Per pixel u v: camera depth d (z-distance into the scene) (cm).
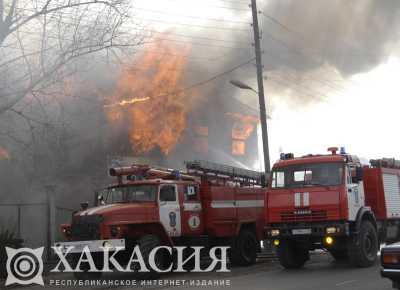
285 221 1308
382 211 1448
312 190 1295
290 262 1349
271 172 1363
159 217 1291
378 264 1338
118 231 1205
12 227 1775
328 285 1026
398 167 1600
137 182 1328
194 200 1401
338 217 1256
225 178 1532
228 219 1462
